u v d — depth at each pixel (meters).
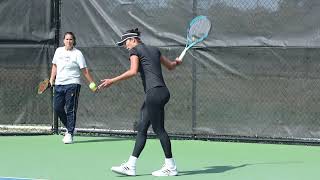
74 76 13.47
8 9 14.65
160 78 9.62
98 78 14.36
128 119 14.25
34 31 14.62
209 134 13.71
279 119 13.20
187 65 13.70
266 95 13.24
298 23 12.94
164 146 9.82
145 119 9.80
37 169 10.66
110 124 14.40
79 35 14.47
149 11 13.92
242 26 13.30
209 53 13.54
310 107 12.96
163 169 9.96
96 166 10.95
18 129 15.45
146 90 9.55
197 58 13.62
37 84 14.69
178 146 13.22
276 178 9.93
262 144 13.50
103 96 14.38
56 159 11.69
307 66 12.91
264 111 13.28
